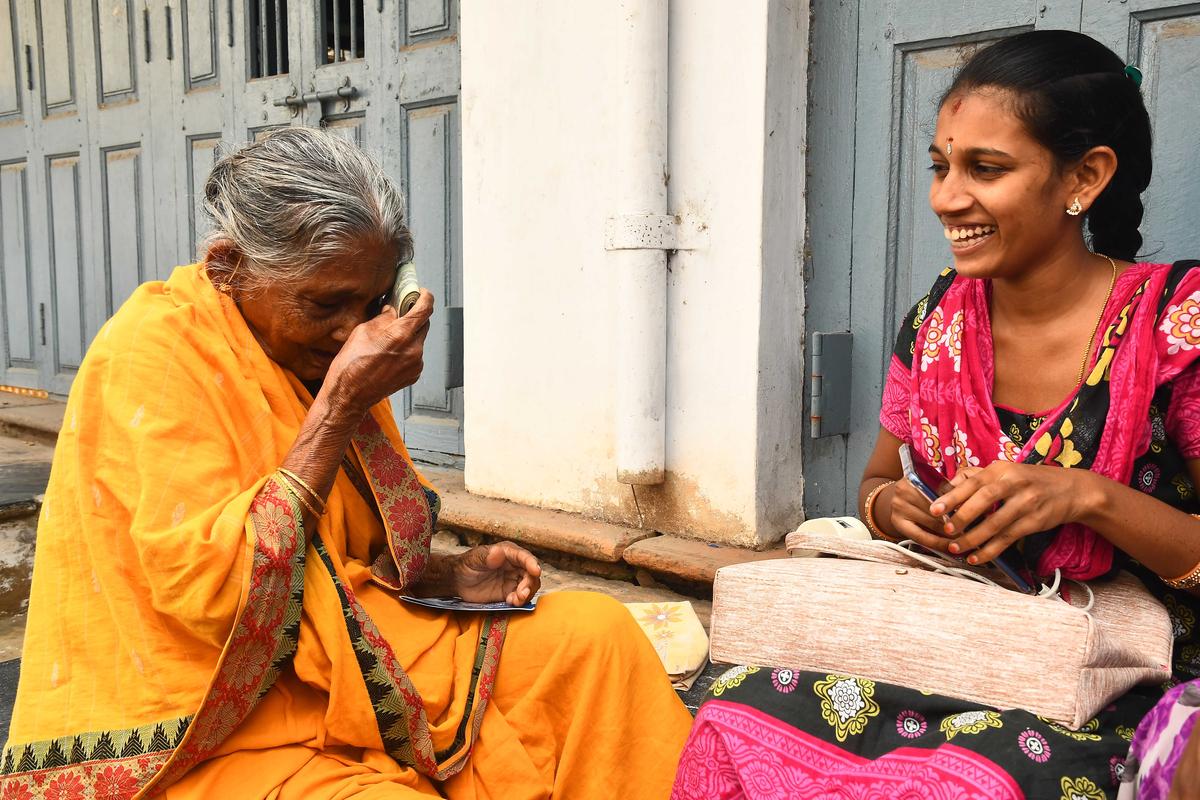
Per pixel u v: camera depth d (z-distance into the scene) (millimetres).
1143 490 1362
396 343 1348
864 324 2785
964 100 1324
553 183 3059
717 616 1406
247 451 1382
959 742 1130
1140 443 1327
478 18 3158
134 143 5051
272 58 4383
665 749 1595
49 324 5688
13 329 5934
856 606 1291
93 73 5176
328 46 4141
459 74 3625
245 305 1443
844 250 2799
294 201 1344
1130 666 1220
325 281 1375
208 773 1317
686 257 2820
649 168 2760
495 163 3191
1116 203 1417
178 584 1250
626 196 2785
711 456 2852
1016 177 1295
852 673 1290
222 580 1249
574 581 2979
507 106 3131
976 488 1256
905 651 1251
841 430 2826
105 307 5375
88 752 1298
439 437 3893
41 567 1372
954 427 1453
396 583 1576
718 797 1282
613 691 1577
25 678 1351
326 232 1340
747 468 2781
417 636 1551
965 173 1332
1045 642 1160
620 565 2967
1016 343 1415
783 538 2912
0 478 3885
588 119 2943
